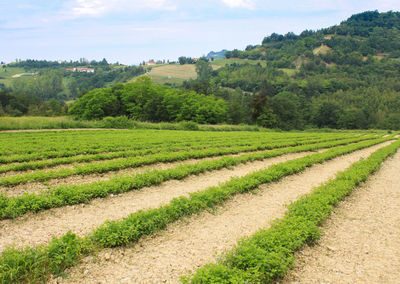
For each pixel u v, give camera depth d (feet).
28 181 39.34
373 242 27.07
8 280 17.39
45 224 26.86
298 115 350.23
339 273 21.47
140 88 251.60
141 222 26.03
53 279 18.54
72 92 646.33
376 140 151.23
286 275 20.90
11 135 91.30
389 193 46.06
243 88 572.10
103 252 22.21
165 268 20.85
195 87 369.91
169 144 80.79
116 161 52.47
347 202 39.63
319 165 69.00
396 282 20.34
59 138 86.48
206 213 32.55
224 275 17.94
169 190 40.86
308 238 26.23
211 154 70.18
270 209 35.35
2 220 26.61
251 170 58.44
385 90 545.44
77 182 41.98
